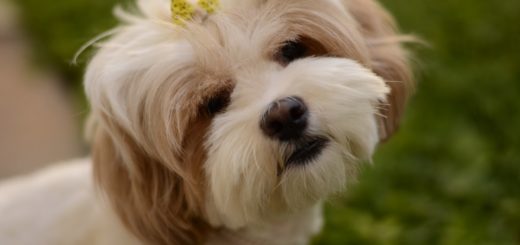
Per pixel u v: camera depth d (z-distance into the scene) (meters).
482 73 1.12
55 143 1.24
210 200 0.83
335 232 1.01
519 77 1.12
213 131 0.80
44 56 1.47
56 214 0.90
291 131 0.78
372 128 0.80
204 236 0.86
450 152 1.05
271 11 0.80
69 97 1.37
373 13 0.87
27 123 1.31
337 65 0.80
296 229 0.88
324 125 0.78
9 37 1.58
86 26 1.46
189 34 0.79
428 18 1.21
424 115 1.10
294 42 0.81
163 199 0.84
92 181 0.86
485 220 1.00
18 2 1.69
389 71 0.86
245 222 0.83
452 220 1.00
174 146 0.80
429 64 1.15
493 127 1.08
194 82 0.80
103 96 0.81
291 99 0.77
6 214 0.92
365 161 0.82
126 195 0.84
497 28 1.18
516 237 0.99
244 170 0.78
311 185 0.80
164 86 0.80
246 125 0.78
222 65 0.79
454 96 1.11
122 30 0.83
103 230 0.87
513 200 1.01
